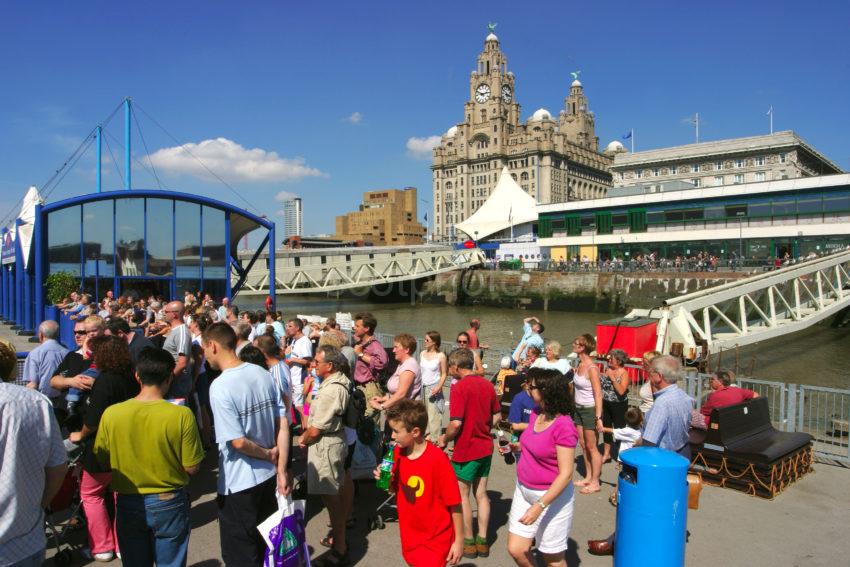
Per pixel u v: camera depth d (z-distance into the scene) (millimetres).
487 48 151875
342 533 5266
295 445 8375
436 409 7441
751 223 54562
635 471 4402
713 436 7383
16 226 21828
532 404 7102
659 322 17594
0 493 3225
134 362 6465
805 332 38562
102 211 20453
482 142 152375
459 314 57094
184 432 4125
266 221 23344
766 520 6332
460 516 4141
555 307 59656
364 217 184125
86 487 5180
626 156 116188
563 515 4559
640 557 4309
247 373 4520
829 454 8422
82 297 14562
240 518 4395
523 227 87250
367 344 7754
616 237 62906
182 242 21688
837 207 49875
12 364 3811
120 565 5203
